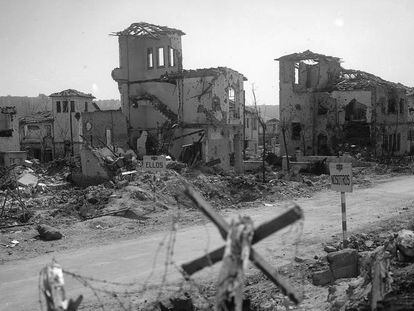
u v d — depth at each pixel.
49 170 46.09
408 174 39.72
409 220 18.84
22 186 36.12
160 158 24.92
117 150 41.41
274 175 38.06
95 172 35.19
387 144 52.59
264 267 4.32
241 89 45.69
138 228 21.17
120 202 24.95
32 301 12.71
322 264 12.82
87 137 46.31
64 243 18.95
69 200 29.52
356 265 11.77
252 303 11.02
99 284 13.71
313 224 20.31
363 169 41.81
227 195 29.14
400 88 56.22
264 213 23.64
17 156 49.62
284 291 4.29
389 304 7.81
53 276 4.71
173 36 43.44
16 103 125.56
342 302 9.22
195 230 20.41
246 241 4.18
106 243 18.80
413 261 9.80
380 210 23.20
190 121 41.94
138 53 45.31
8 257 17.14
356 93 50.28
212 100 40.88
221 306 4.08
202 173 35.53
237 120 44.66
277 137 84.50
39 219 23.88
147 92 44.62
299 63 53.06
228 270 4.09
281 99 53.22
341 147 50.53
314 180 35.62
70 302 4.64
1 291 13.59
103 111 46.03
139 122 45.22
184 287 12.70
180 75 42.09
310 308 9.98
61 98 65.12
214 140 41.50
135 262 15.91
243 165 45.44
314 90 52.28
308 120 52.12
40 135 66.50
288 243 16.81
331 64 53.84
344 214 14.66
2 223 23.67
